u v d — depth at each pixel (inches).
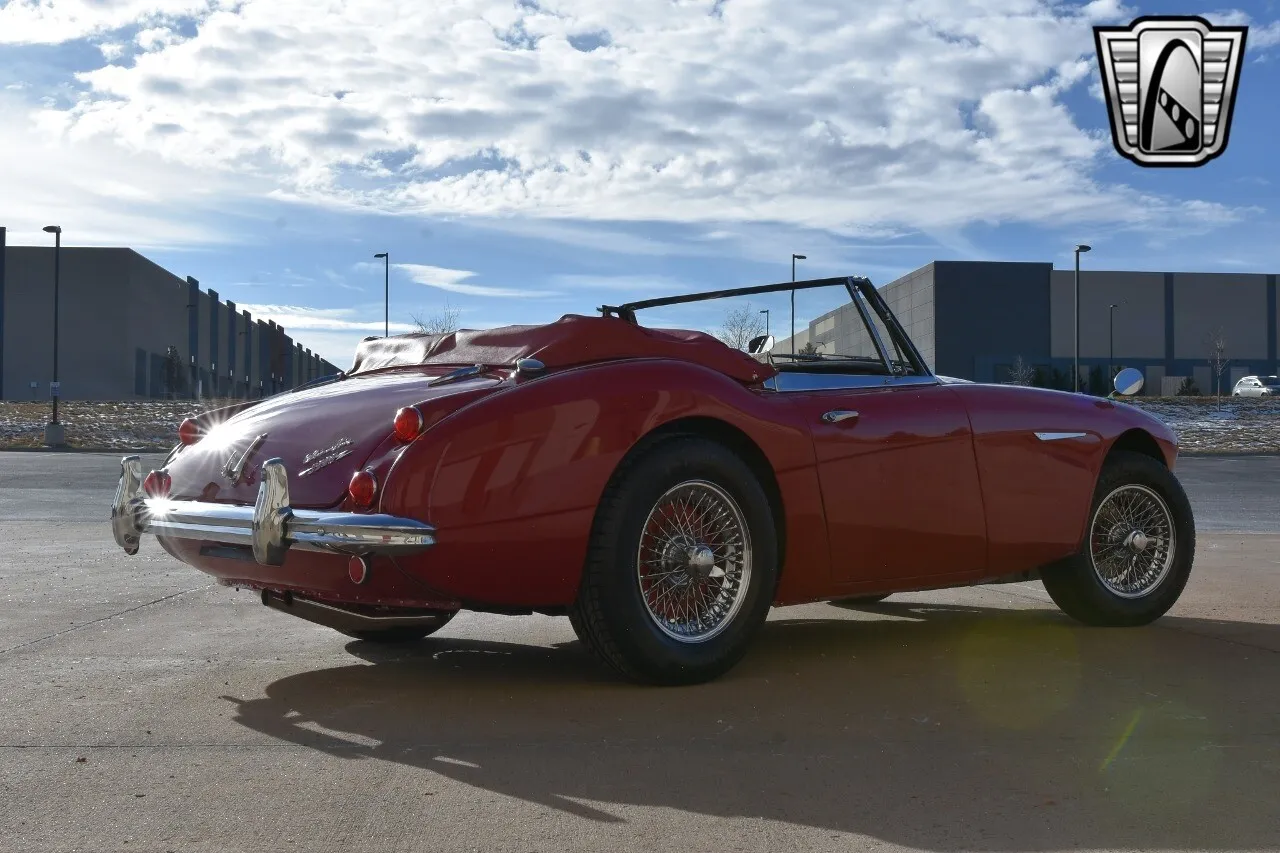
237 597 206.2
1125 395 187.6
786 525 140.9
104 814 88.7
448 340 146.1
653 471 127.9
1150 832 85.3
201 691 131.6
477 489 118.6
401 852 80.9
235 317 3543.3
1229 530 381.7
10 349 2466.8
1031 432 163.2
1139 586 177.5
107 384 2491.4
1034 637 167.2
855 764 102.3
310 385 155.3
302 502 121.9
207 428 147.9
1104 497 172.9
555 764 102.1
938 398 156.8
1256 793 94.3
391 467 117.3
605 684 134.6
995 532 159.5
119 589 215.9
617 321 136.9
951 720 117.9
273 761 103.1
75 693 130.3
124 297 2498.8
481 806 90.8
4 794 93.7
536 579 123.4
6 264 2459.4
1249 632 171.3
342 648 158.7
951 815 89.0
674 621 133.6
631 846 82.2
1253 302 2395.4
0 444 970.1
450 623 179.8
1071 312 1984.5
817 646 159.6
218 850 81.3
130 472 141.6
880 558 150.2
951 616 188.7
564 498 123.0
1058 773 99.7
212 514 127.0
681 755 105.0
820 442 143.3
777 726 115.4
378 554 116.6
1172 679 137.6
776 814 89.1
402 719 118.3
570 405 124.3
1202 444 1044.5
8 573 239.3
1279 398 1581.0
